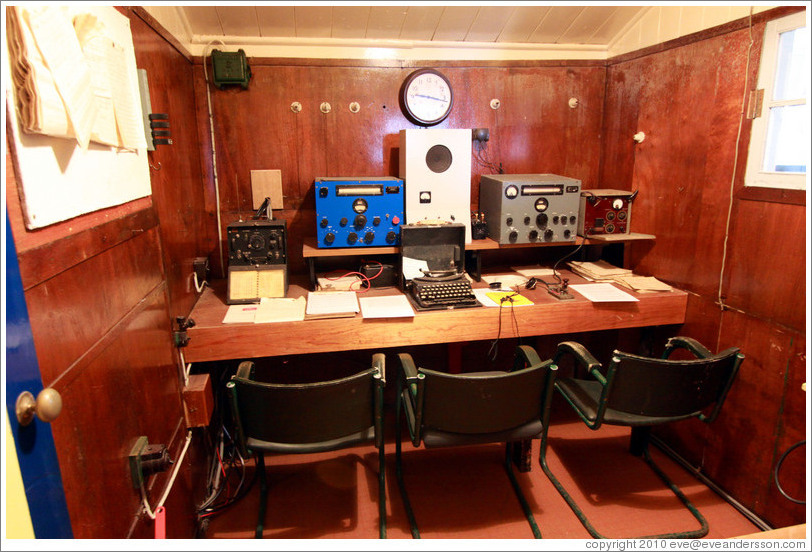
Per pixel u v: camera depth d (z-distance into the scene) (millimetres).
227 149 2514
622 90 2678
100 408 1099
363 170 2682
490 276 2697
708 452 2182
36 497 804
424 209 2453
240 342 1981
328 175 2650
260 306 2137
